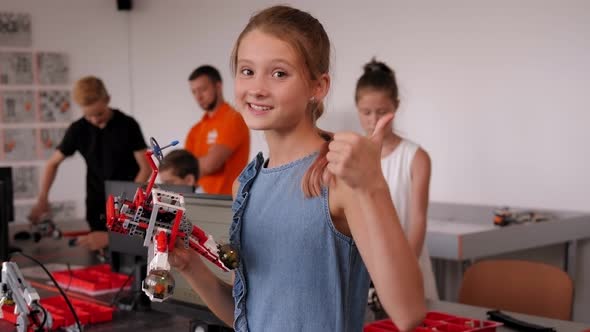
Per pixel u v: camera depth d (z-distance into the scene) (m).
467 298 2.57
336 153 0.90
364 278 1.08
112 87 5.83
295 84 1.04
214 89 3.91
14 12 5.40
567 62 3.67
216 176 3.87
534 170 3.81
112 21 5.81
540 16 3.74
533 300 2.44
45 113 5.56
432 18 4.14
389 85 2.45
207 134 3.94
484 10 3.94
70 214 5.68
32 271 2.80
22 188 5.50
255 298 1.11
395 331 1.80
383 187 0.91
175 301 1.85
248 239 1.12
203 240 1.16
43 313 1.66
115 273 2.63
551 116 3.73
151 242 1.12
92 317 2.02
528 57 3.79
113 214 1.11
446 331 1.81
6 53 5.39
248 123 1.06
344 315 1.05
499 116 3.92
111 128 4.21
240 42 1.08
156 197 1.09
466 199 4.07
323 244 1.03
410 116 4.28
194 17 5.46
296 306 1.05
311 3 4.72
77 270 2.70
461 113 4.06
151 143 1.12
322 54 1.09
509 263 2.52
